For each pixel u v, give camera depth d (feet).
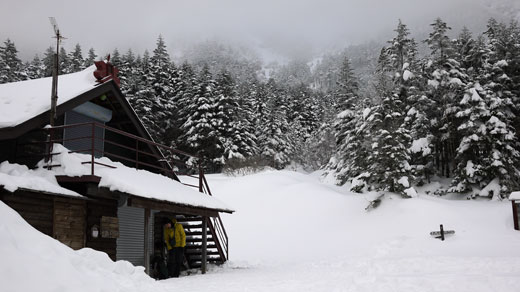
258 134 202.90
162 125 174.81
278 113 217.36
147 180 42.14
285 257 68.95
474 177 99.09
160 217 54.19
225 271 51.67
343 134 131.95
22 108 39.17
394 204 85.66
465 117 103.76
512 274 32.78
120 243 44.88
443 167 118.52
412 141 106.22
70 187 37.55
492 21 133.39
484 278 29.43
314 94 321.93
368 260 55.21
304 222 87.25
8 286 13.10
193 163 162.71
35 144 39.11
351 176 122.01
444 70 110.52
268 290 30.12
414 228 76.43
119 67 189.88
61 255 16.46
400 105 112.37
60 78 48.52
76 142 44.29
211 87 174.91
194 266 57.98
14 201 32.78
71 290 14.48
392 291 26.94
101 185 35.55
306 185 104.01
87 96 42.32
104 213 41.47
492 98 99.14
